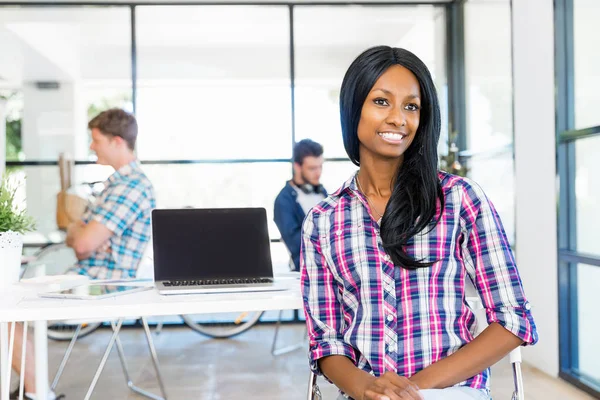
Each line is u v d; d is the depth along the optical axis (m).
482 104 4.94
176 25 5.52
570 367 3.66
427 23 5.61
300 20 5.59
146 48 5.49
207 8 5.53
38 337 1.97
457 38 5.51
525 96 4.00
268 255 2.06
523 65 4.01
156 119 5.50
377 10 5.61
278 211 4.29
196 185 5.52
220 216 2.07
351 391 1.21
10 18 5.39
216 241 2.05
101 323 5.46
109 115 3.16
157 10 5.50
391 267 1.26
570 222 3.65
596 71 3.28
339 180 5.61
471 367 1.20
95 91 5.45
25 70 5.38
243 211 2.09
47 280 2.02
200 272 2.02
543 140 3.79
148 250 4.47
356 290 1.31
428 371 1.20
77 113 5.41
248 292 1.81
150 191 3.22
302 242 1.40
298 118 5.59
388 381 1.15
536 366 3.97
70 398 3.44
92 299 1.70
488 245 1.25
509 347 1.21
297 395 3.54
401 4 5.60
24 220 2.10
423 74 1.28
